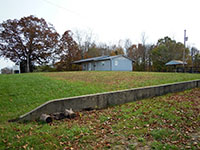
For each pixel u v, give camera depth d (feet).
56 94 21.75
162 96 25.20
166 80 34.99
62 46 98.89
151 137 10.85
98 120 14.88
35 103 18.62
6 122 13.91
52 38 91.81
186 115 15.37
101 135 11.40
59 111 16.48
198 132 11.62
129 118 15.02
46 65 95.09
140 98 23.35
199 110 17.04
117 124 13.57
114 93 20.47
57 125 13.70
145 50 122.93
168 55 106.42
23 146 9.64
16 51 82.38
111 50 143.43
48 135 11.23
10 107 17.26
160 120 14.17
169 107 18.17
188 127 12.55
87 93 22.89
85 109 18.19
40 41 86.84
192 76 42.86
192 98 23.24
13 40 81.61
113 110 18.08
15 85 25.07
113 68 74.43
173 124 13.21
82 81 32.89
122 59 78.23
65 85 26.81
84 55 123.85
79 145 9.99
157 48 111.55
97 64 84.58
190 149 9.15
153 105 19.34
